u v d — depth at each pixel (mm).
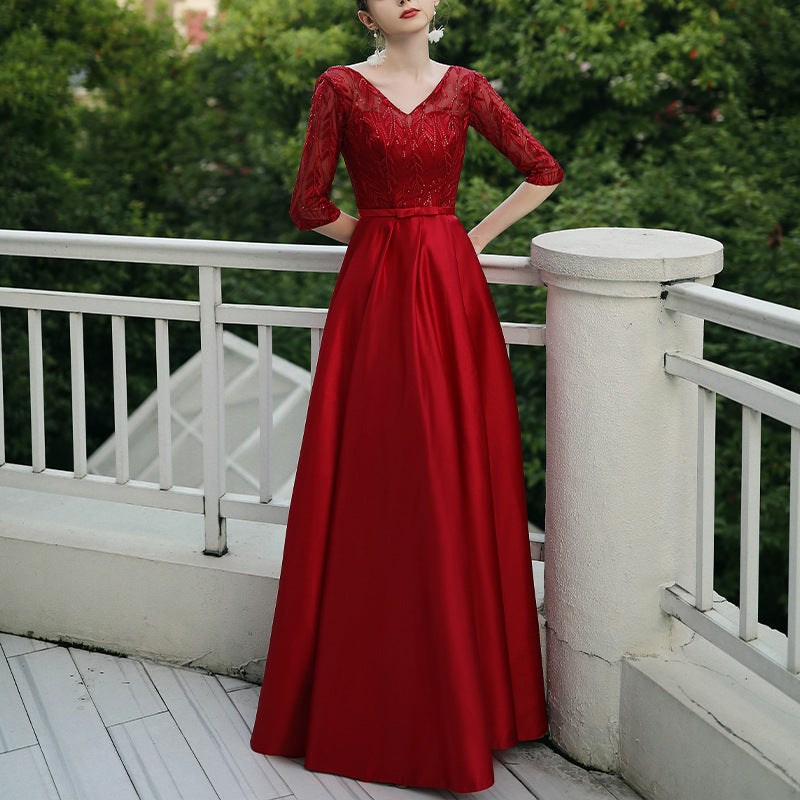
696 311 2027
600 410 2158
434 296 2188
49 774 2332
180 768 2350
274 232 11000
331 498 2271
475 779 2164
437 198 2211
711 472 2076
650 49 8125
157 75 11062
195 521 2867
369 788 2283
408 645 2219
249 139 10234
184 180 11023
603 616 2246
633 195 7566
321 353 2271
